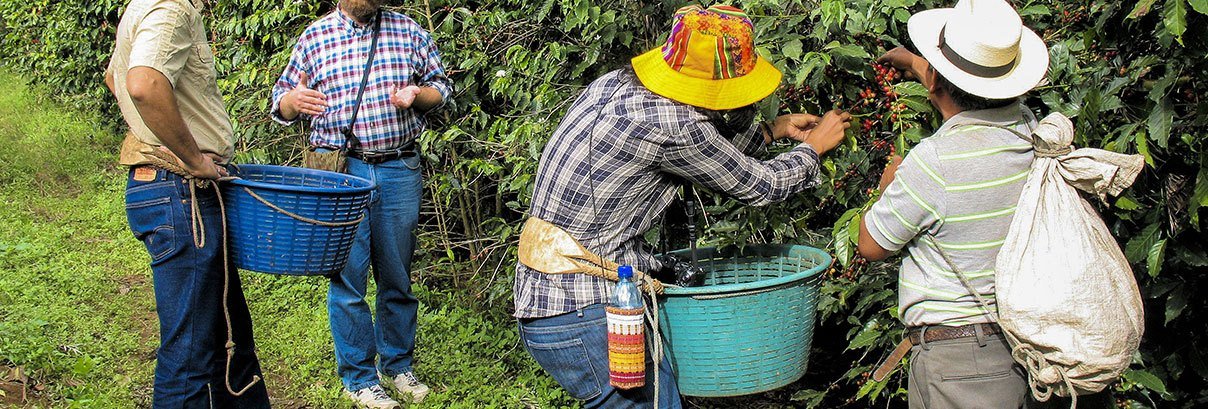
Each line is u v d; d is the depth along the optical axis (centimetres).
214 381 330
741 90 254
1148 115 274
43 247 618
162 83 278
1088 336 225
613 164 263
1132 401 306
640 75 262
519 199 430
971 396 246
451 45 471
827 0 290
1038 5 297
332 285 395
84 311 514
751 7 324
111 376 433
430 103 401
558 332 275
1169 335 302
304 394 423
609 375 274
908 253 258
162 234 302
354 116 386
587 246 272
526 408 410
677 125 257
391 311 413
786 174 271
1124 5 265
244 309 339
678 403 281
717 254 338
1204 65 256
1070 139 236
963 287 244
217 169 303
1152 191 293
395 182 397
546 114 422
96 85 955
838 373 432
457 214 536
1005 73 234
